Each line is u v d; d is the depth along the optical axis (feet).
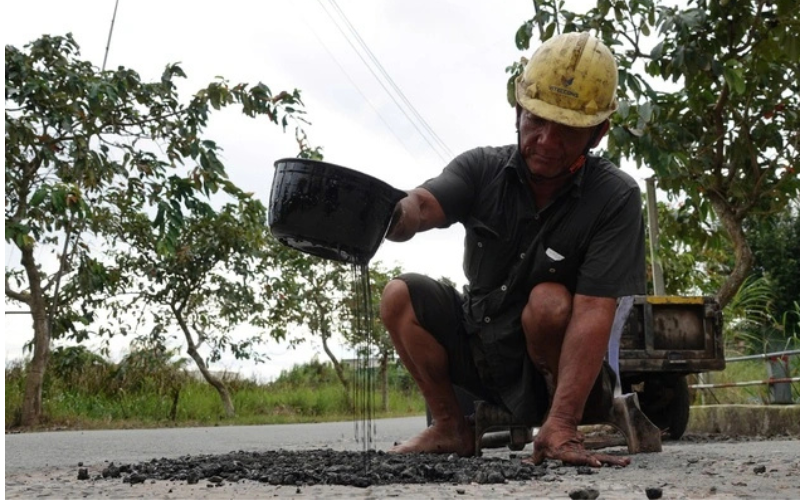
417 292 12.03
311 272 52.16
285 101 26.40
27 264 31.01
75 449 18.12
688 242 25.36
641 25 20.83
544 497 7.27
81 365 40.29
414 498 7.20
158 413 39.68
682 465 10.50
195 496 7.64
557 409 10.67
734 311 31.22
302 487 8.24
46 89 25.85
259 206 29.78
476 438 12.46
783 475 9.20
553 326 11.09
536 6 21.01
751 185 22.67
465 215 11.97
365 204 9.74
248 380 52.60
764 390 25.84
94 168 26.94
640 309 19.65
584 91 10.71
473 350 12.21
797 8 19.95
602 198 11.31
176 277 41.14
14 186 27.04
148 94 26.55
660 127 21.04
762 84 21.58
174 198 26.73
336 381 61.72
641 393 20.49
